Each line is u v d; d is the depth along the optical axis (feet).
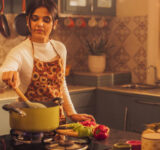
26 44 6.04
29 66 5.98
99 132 5.00
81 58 13.92
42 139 4.62
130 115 11.10
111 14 13.57
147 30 12.89
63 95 6.37
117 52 13.93
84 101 11.79
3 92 10.58
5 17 11.25
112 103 11.66
